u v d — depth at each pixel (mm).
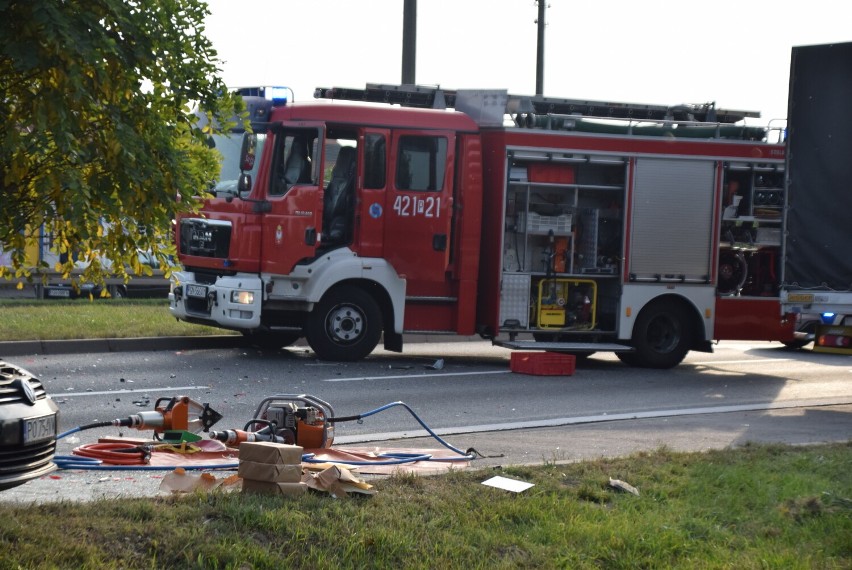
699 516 7270
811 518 7348
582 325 17562
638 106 19047
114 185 7145
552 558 6145
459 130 16531
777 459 9281
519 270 17125
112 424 8492
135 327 17547
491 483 7742
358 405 12672
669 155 17672
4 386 5902
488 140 17109
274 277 15844
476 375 15953
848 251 14984
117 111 7094
